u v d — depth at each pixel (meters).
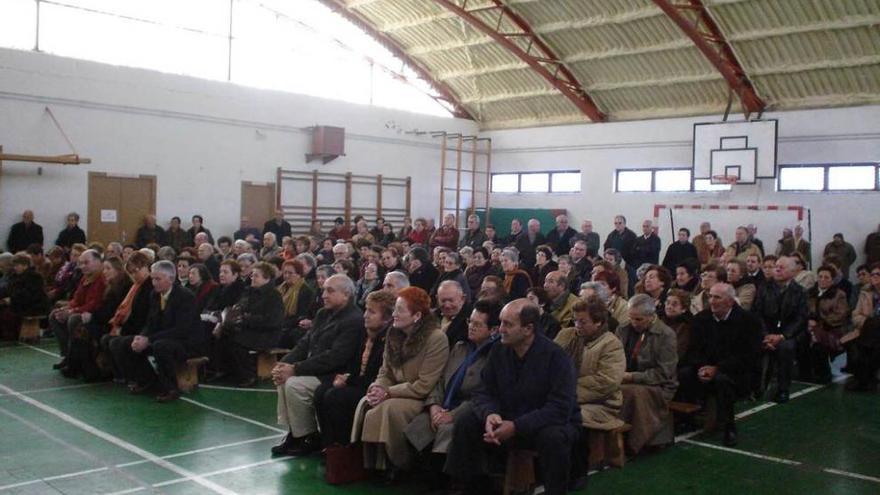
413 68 17.98
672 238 15.38
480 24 14.60
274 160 15.45
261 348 7.05
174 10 14.54
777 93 13.99
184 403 6.41
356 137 16.64
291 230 15.61
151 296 6.69
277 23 15.91
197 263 8.06
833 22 12.27
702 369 5.54
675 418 5.74
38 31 12.98
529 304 4.18
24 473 4.63
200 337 6.77
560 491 4.00
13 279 9.08
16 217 12.32
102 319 7.11
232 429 5.68
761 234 14.16
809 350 7.73
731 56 13.81
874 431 5.90
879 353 7.19
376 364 4.85
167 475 4.65
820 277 7.91
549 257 9.01
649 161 15.84
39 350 8.59
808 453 5.32
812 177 13.66
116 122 13.31
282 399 5.07
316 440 5.14
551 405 4.07
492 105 18.33
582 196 16.95
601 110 16.67
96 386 6.96
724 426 5.52
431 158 18.05
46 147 12.58
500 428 3.96
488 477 4.41
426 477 4.71
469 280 9.05
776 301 7.22
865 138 12.97
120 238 13.43
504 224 18.19
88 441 5.30
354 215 16.69
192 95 14.22
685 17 13.42
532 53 16.00
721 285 5.62
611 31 14.72
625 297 8.83
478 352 4.55
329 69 16.75
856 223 13.08
